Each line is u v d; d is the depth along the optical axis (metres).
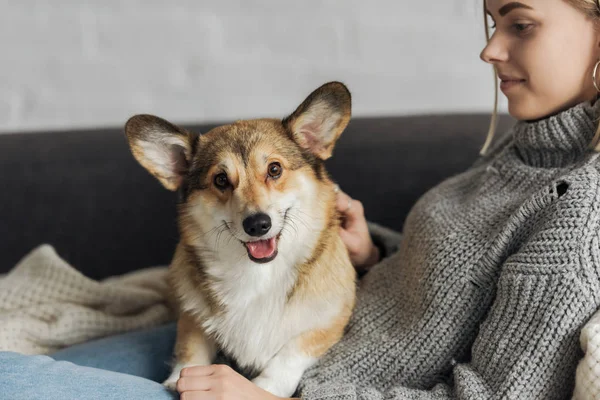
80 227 2.43
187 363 1.51
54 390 1.19
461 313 1.41
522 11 1.34
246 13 2.66
